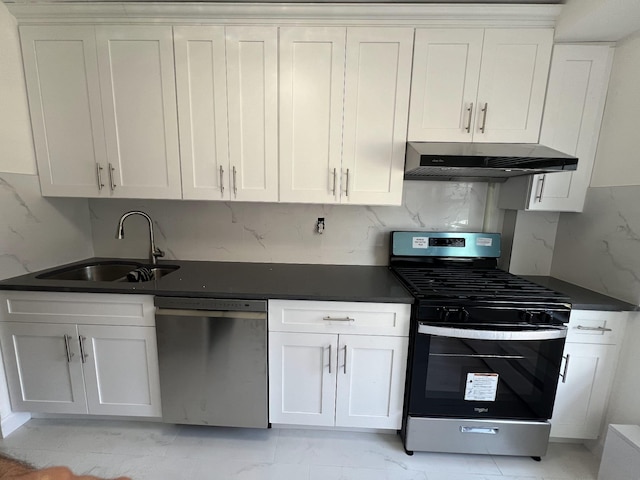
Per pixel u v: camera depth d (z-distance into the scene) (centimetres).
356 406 156
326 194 165
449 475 146
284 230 205
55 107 161
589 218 167
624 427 137
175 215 206
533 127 157
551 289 163
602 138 160
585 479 145
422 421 150
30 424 170
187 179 165
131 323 152
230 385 154
